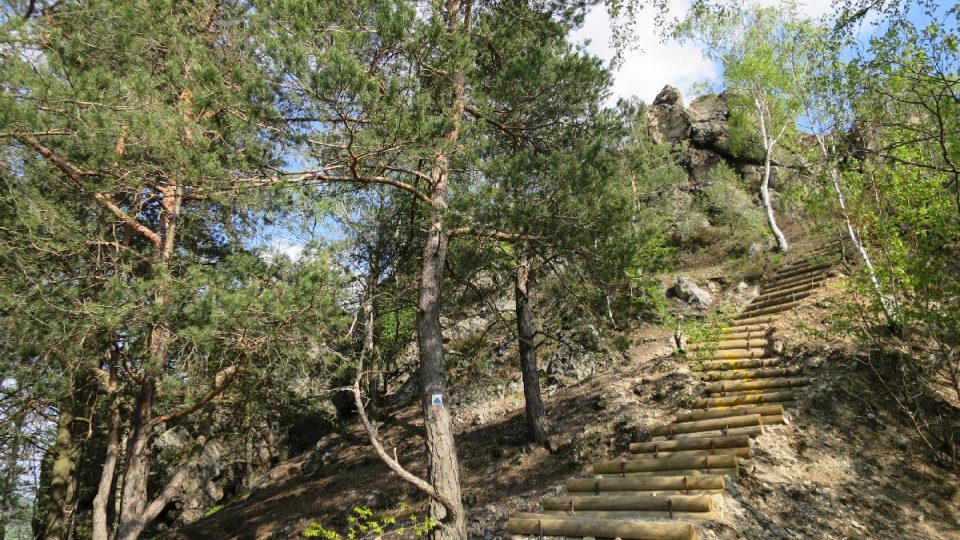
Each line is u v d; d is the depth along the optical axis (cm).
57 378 811
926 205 876
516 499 899
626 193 1082
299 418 1423
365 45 759
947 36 711
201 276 815
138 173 796
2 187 802
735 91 2066
